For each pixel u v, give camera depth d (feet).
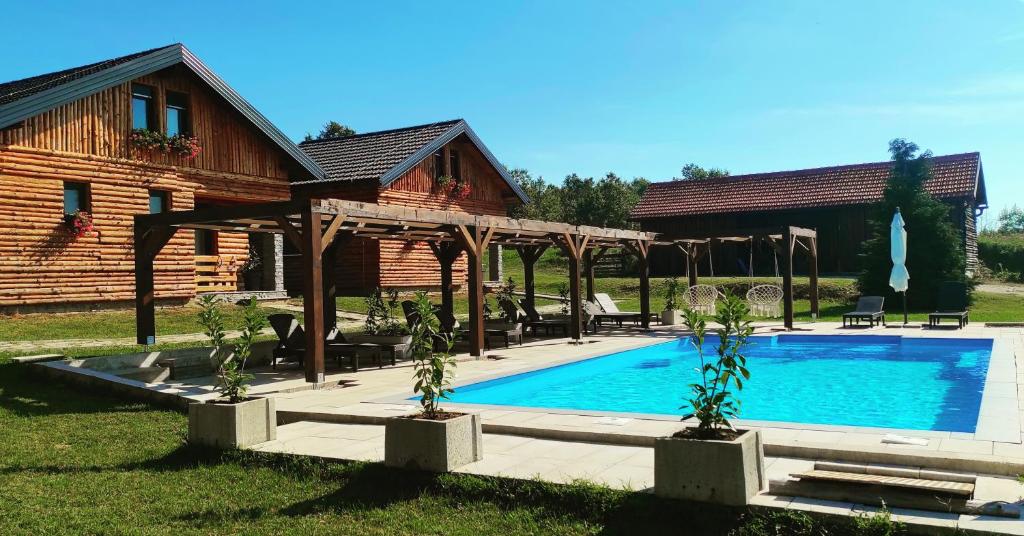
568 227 48.80
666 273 106.11
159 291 53.57
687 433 15.62
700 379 36.73
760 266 100.89
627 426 21.67
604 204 144.97
